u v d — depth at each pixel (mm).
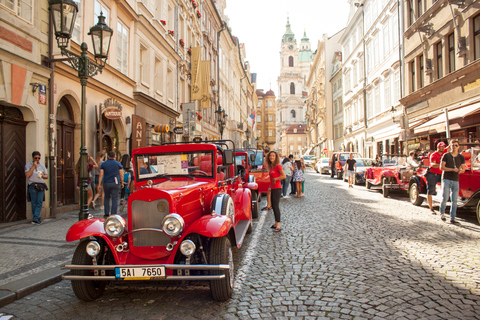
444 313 3414
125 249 4117
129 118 14156
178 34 20766
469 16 14211
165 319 3490
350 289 4102
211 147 5254
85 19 10711
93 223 4148
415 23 19156
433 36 17391
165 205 4008
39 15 8602
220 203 4480
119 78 13180
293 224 8180
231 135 41938
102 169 8531
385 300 3754
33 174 7844
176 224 3777
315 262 5195
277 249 6016
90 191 10375
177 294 4188
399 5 21875
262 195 15039
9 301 3965
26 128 8430
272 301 3857
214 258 3848
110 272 4094
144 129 15320
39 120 8539
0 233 6988
